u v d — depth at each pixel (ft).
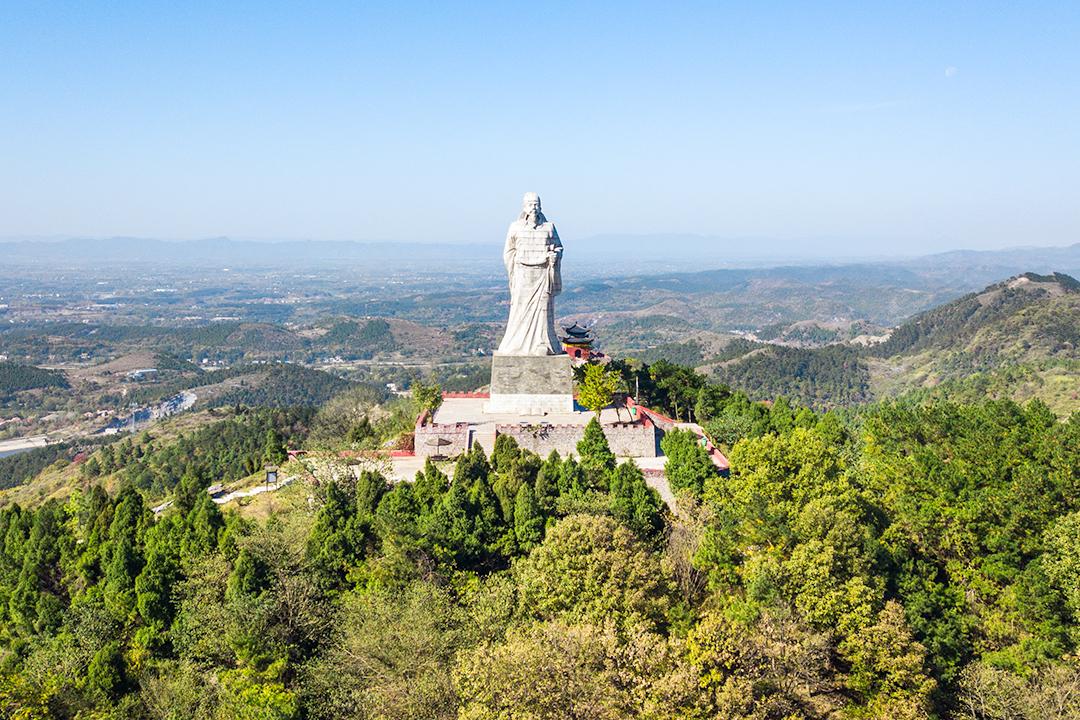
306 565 171.01
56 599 177.68
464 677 131.13
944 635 159.02
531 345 269.64
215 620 156.66
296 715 141.08
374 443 274.77
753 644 139.33
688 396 328.08
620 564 152.35
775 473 189.06
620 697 125.39
